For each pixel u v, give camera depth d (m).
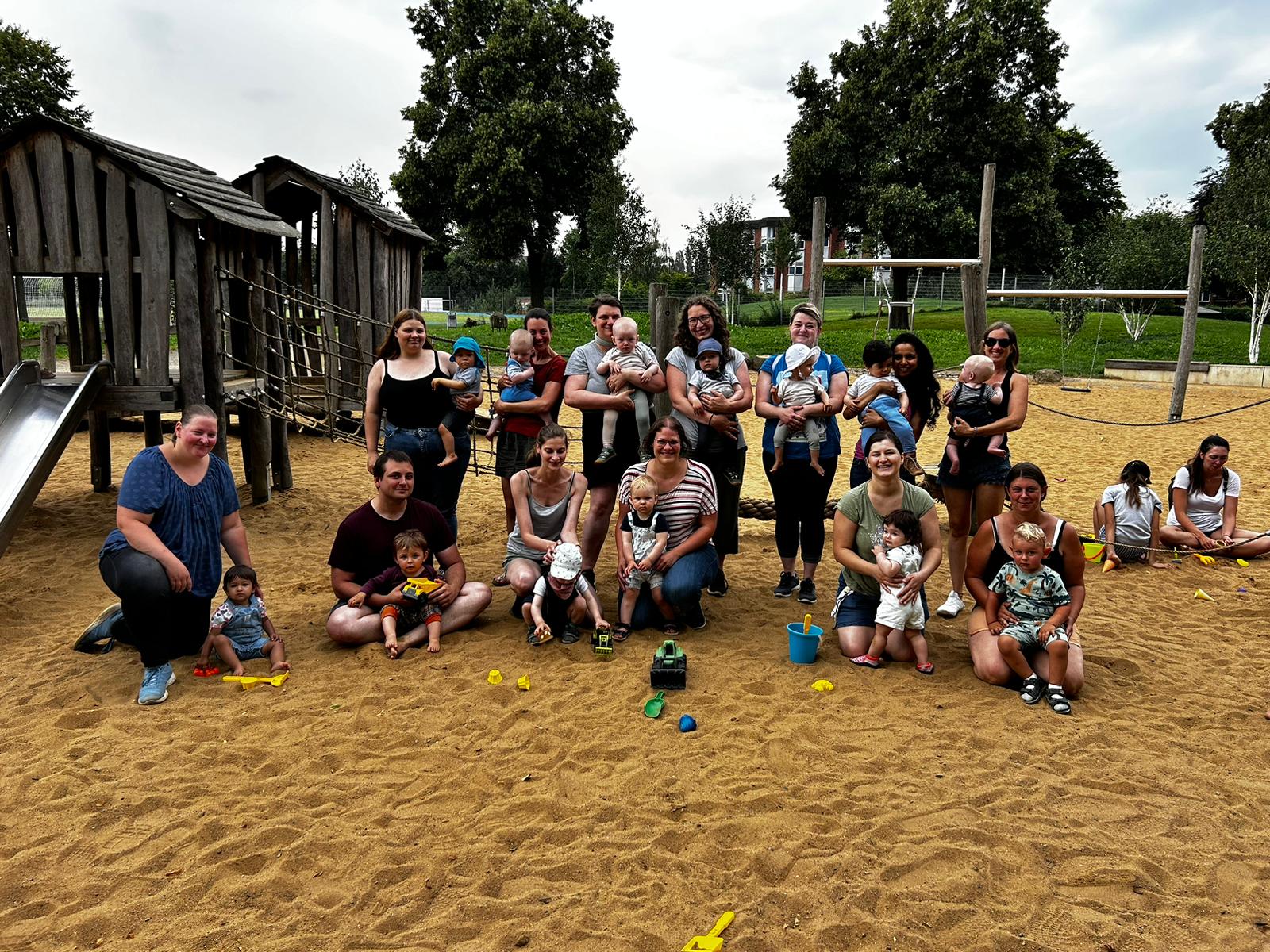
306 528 8.52
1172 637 5.54
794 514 6.03
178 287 7.85
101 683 4.69
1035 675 4.57
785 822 3.41
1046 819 3.44
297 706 4.42
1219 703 4.54
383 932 2.82
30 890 3.01
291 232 9.31
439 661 4.99
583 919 2.87
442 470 6.03
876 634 4.91
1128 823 3.43
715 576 6.11
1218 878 3.09
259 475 9.37
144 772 3.77
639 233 41.53
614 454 5.75
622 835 3.32
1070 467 11.74
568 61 34.12
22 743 4.03
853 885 3.03
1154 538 7.41
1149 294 15.49
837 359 6.00
